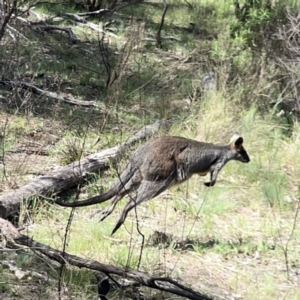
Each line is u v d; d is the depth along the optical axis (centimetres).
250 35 1786
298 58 1622
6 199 1028
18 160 1236
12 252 900
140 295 864
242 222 1133
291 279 973
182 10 2644
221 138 1391
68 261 830
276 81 1591
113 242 1002
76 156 1262
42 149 1301
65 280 862
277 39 1677
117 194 995
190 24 2486
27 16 2114
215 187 1238
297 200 1242
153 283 795
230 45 1842
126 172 1009
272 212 1191
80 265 827
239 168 1312
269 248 1051
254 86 1611
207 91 1560
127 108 1583
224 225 1124
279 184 1283
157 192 992
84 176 1190
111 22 2262
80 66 1841
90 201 970
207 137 1375
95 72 1817
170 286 816
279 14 1755
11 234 866
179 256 991
